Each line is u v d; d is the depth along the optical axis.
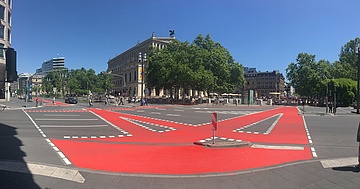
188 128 14.92
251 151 8.50
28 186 4.99
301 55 75.00
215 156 7.73
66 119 19.38
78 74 119.56
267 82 157.75
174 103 58.75
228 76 66.94
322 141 10.68
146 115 24.34
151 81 65.56
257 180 5.51
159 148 8.97
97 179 5.49
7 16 49.22
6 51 6.49
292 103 66.12
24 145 9.15
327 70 73.44
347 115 28.69
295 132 13.54
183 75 52.97
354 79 67.25
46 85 129.25
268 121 19.78
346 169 6.29
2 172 5.81
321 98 59.44
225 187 5.10
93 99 76.69
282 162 7.02
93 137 11.34
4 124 15.64
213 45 71.25
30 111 28.28
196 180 5.49
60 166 6.38
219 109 38.00
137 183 5.28
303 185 5.21
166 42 103.75
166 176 5.74
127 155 7.81
